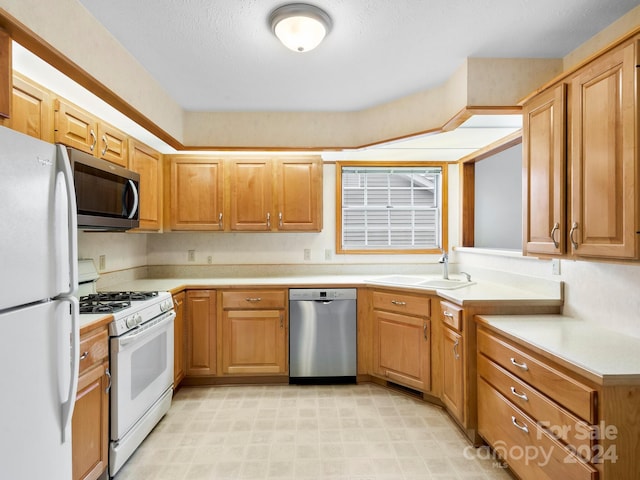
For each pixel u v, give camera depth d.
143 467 1.83
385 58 2.11
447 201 3.42
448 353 2.29
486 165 3.46
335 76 2.35
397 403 2.54
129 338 1.79
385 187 3.50
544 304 2.03
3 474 0.98
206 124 2.98
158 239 3.34
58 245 1.20
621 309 1.63
